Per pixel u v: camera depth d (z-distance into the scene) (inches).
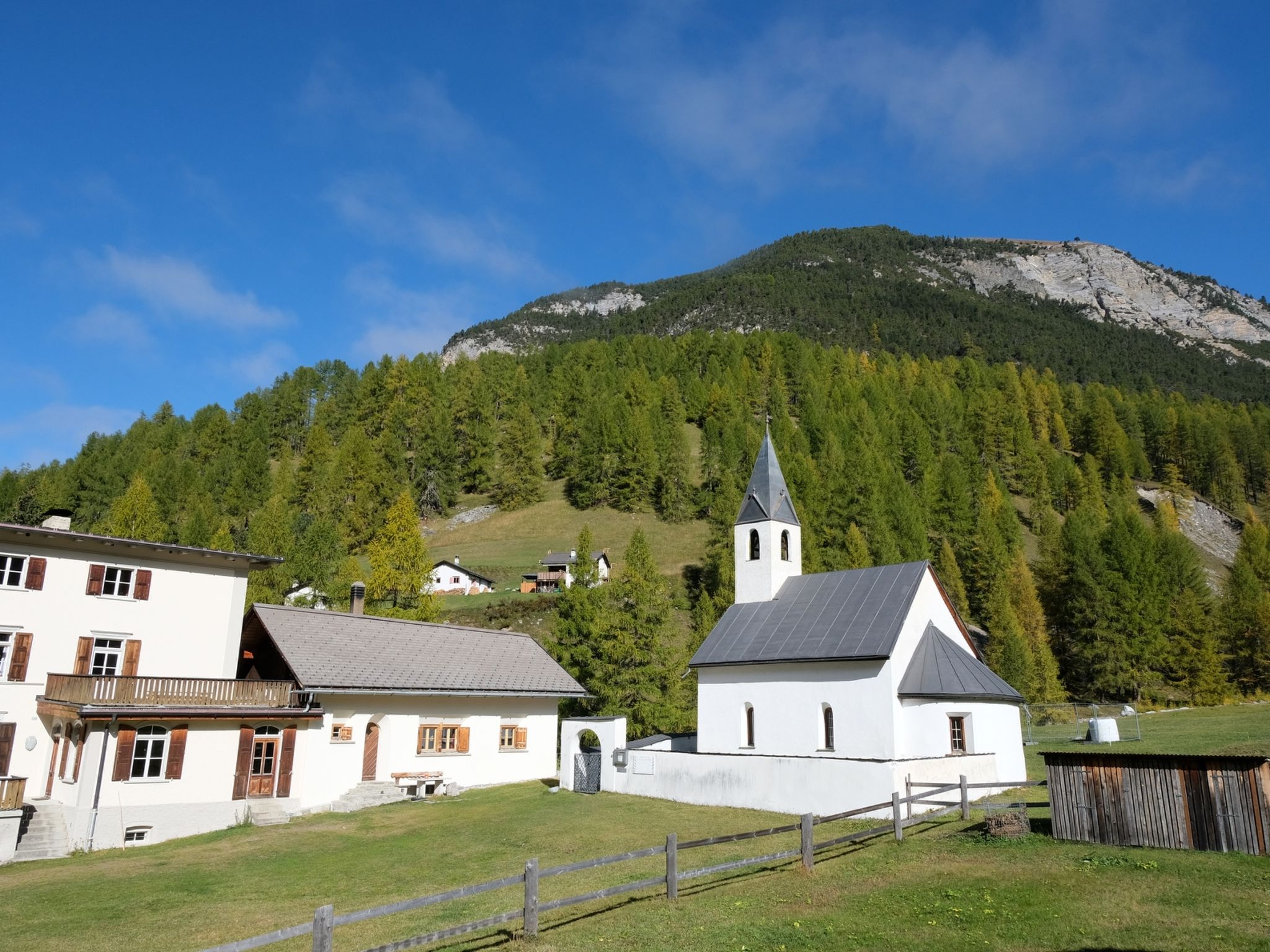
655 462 4744.1
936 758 1016.9
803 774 1043.9
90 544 1238.9
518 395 6013.8
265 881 797.2
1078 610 3110.2
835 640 1218.6
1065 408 6496.1
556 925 534.0
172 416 5994.1
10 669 1160.2
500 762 1483.8
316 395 6574.8
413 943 420.5
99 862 956.6
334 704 1295.5
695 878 656.4
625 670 1877.5
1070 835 679.1
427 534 4712.1
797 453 4264.3
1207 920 462.9
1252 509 5506.9
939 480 4259.4
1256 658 2992.1
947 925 491.5
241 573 1381.6
